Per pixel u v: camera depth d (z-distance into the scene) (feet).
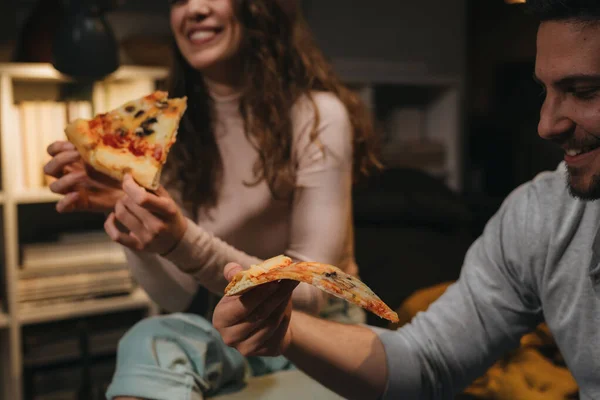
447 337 4.03
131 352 4.57
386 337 4.04
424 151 11.24
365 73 10.85
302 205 5.07
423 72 11.55
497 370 5.65
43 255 7.79
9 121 7.34
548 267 3.70
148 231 4.20
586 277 3.53
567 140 3.01
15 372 7.54
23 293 7.65
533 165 11.18
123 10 8.70
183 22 5.09
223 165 5.26
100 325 8.16
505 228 3.98
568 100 2.94
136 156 4.43
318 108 5.11
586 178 3.01
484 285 4.05
